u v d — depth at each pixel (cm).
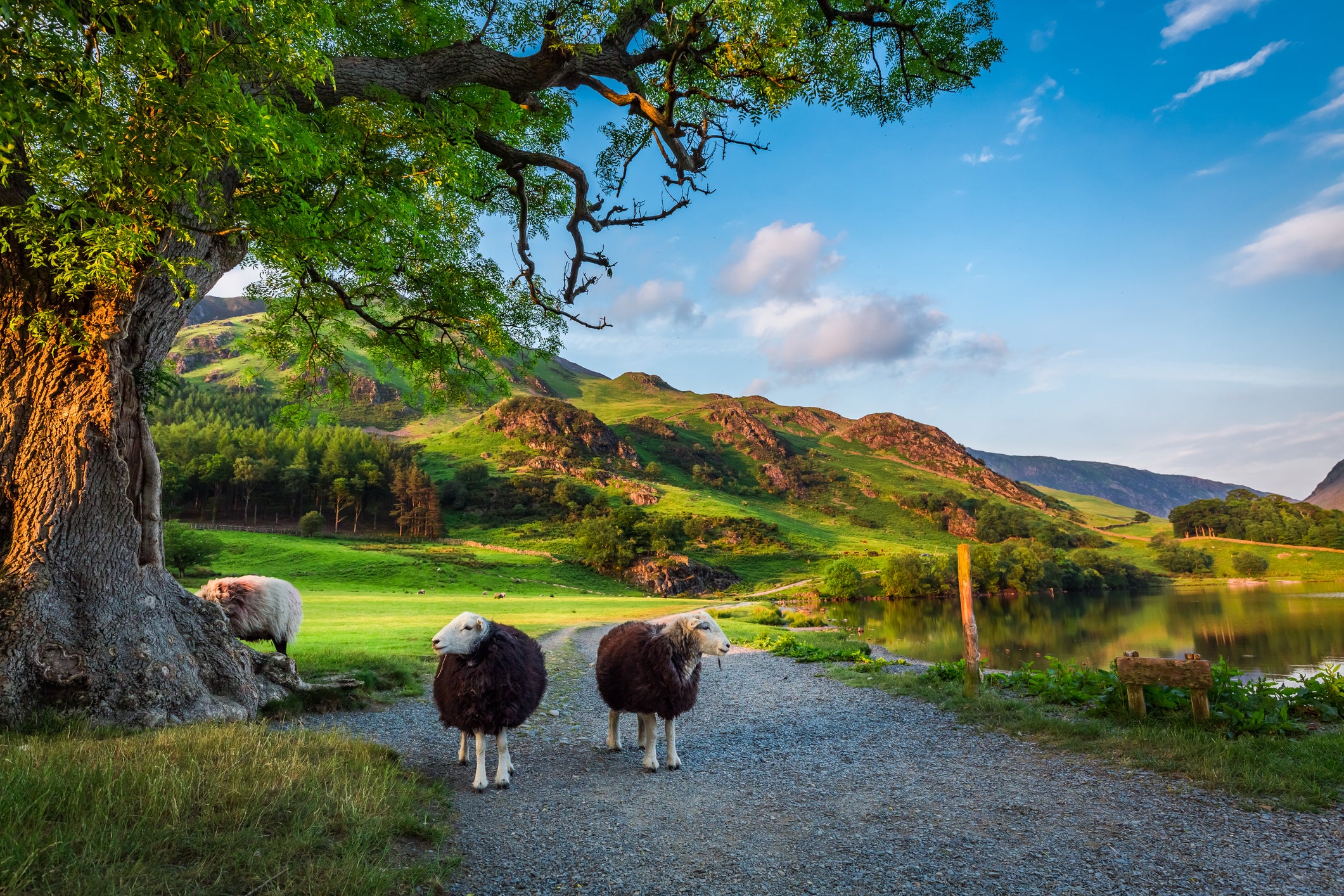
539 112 951
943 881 395
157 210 493
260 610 1080
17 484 730
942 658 2767
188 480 13050
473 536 13400
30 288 736
